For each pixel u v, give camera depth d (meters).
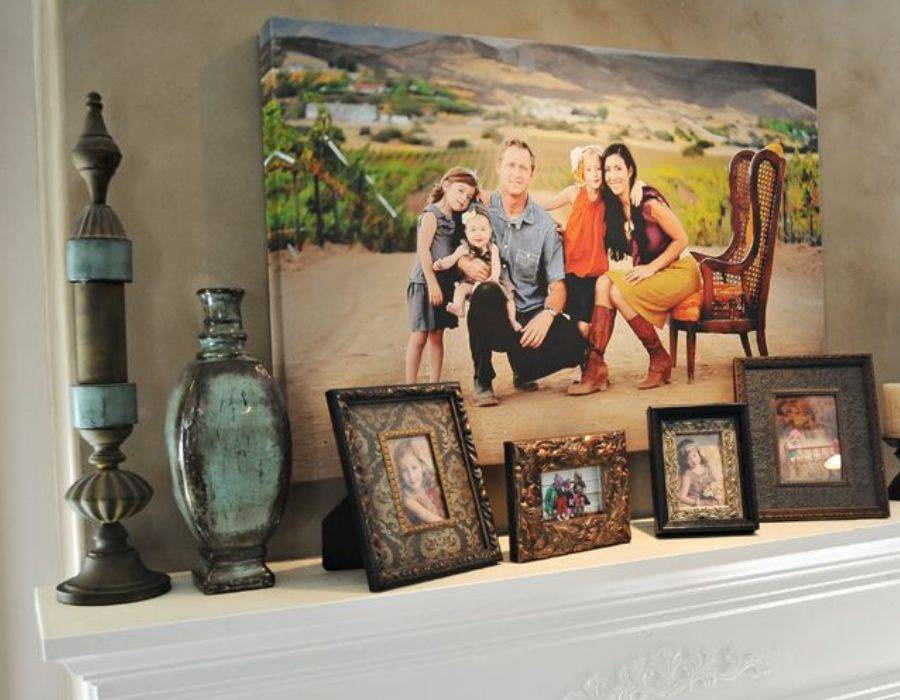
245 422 1.11
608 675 1.27
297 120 1.28
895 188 1.73
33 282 1.36
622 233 1.47
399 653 1.13
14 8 1.36
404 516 1.15
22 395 1.35
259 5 1.32
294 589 1.13
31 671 1.35
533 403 1.41
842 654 1.45
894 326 1.73
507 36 1.45
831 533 1.35
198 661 1.03
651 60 1.50
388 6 1.38
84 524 1.23
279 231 1.27
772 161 1.58
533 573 1.17
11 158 1.35
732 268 1.55
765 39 1.63
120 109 1.26
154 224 1.27
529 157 1.41
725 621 1.36
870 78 1.71
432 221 1.35
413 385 1.22
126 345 1.20
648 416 1.39
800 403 1.47
